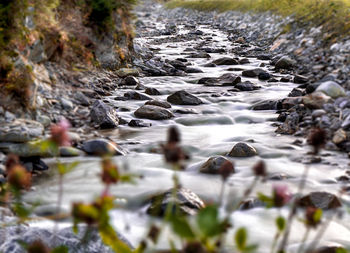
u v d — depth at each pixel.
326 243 4.21
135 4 16.48
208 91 13.11
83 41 12.90
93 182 5.78
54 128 1.29
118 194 5.41
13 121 7.15
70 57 11.94
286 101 10.69
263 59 20.20
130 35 16.92
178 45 26.16
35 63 9.88
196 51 23.02
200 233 0.86
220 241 1.05
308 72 15.16
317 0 24.56
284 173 6.52
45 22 10.74
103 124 8.88
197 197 5.19
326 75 13.11
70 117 9.00
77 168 6.35
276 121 9.91
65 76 11.02
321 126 8.81
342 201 5.48
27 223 3.84
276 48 21.44
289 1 29.17
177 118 10.06
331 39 17.77
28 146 6.40
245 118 10.16
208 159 6.60
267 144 8.05
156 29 36.53
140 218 4.75
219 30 34.38
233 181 6.14
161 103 10.79
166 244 3.75
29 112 7.94
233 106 11.34
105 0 13.42
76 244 3.38
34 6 9.96
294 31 22.00
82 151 7.11
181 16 49.31
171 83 14.45
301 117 9.45
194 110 10.66
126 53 15.95
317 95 9.99
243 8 38.00
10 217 4.02
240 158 7.30
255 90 13.45
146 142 8.02
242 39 26.33
